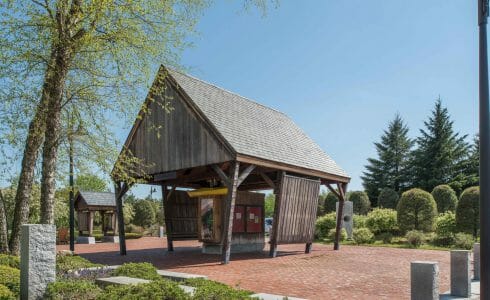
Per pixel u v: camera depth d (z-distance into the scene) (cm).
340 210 2055
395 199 4628
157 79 1417
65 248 2214
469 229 2356
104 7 1030
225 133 1516
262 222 1972
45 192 1060
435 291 675
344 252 1873
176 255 1730
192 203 2106
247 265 1362
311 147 2083
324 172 1873
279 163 1594
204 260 1515
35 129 1066
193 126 1592
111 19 1093
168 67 1388
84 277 874
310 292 904
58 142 1118
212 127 1515
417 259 1594
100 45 1101
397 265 1401
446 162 4797
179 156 1631
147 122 1780
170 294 591
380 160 5403
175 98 1672
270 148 1664
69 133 1164
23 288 704
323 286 980
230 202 1423
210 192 1750
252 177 2128
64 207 2800
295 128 2230
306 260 1520
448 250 2020
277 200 1612
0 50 1011
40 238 720
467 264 855
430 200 2706
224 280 1055
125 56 1147
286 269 1270
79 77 1166
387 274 1186
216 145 1502
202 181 2236
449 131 4906
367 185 5369
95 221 4262
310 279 1080
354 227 3056
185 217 2056
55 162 1087
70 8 1067
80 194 3105
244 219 1859
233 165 1444
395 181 5191
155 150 1733
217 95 1838
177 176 1830
